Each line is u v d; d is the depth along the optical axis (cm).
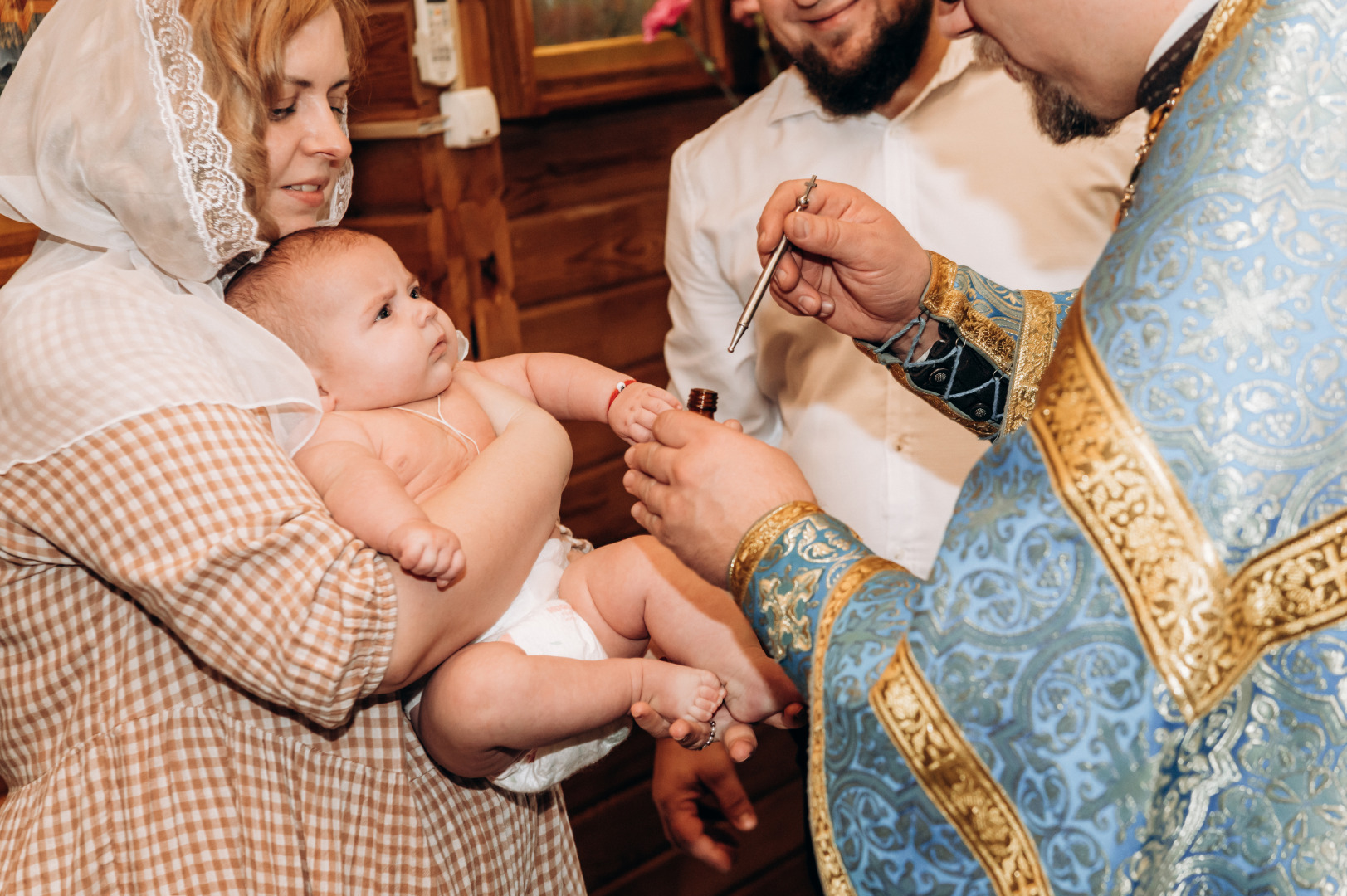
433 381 131
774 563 87
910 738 74
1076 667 70
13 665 111
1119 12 83
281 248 127
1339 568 68
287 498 102
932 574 76
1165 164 76
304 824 110
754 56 345
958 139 187
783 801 301
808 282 134
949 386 132
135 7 107
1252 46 73
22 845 105
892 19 178
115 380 101
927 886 75
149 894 102
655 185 335
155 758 105
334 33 121
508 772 123
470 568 111
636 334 335
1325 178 70
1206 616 68
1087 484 71
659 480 100
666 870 288
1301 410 68
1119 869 69
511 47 275
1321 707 70
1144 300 72
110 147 106
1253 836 72
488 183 266
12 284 115
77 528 101
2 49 141
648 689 124
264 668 98
